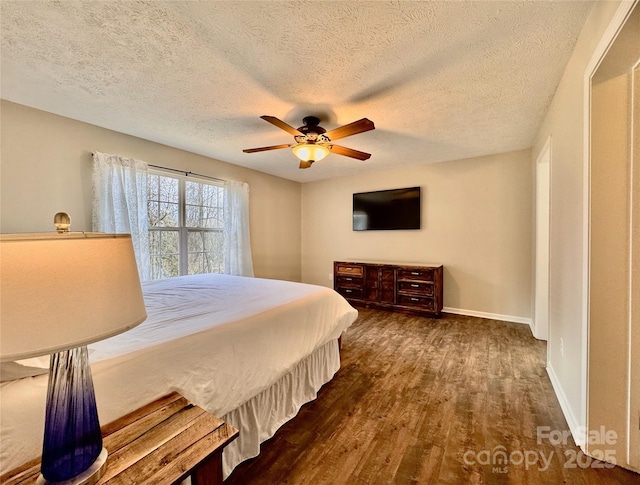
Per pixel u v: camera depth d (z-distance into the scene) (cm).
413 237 440
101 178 272
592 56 130
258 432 150
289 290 237
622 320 130
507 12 135
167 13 135
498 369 238
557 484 126
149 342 119
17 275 54
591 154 133
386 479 130
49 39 153
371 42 156
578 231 154
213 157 387
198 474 79
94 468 71
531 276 354
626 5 98
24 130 234
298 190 553
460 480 129
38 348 54
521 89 205
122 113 248
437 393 202
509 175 366
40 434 84
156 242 335
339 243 517
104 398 95
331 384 217
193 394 120
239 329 149
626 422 132
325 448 151
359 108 236
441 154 374
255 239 462
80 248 62
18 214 232
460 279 405
